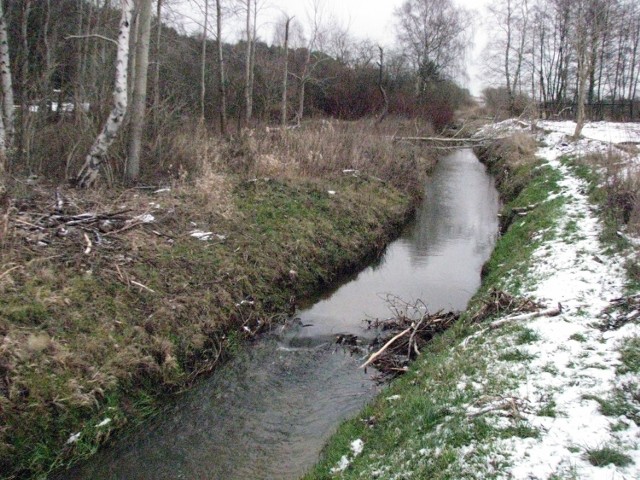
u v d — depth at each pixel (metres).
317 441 6.34
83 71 15.71
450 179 24.22
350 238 13.25
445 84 44.47
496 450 4.60
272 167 15.25
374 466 5.10
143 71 11.98
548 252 9.95
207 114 23.45
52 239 8.41
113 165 12.73
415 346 8.26
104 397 6.45
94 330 7.05
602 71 41.72
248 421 6.79
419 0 42.75
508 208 16.03
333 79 32.22
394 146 22.39
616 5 32.09
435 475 4.52
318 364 8.24
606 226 10.31
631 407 4.96
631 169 11.62
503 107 39.78
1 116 10.77
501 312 7.79
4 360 5.96
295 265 11.09
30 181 10.38
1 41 11.09
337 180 16.62
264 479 5.73
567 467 4.26
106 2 16.45
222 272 9.53
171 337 7.73
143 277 8.42
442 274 12.34
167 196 11.49
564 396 5.27
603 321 6.70
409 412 5.80
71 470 5.79
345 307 10.46
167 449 6.24
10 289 6.89
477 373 6.14
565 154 19.55
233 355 8.41
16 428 5.60
